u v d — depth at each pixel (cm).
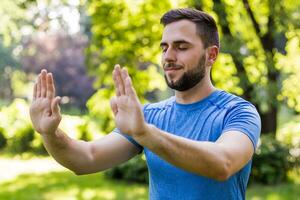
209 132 231
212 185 227
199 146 185
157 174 239
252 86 987
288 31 990
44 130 217
